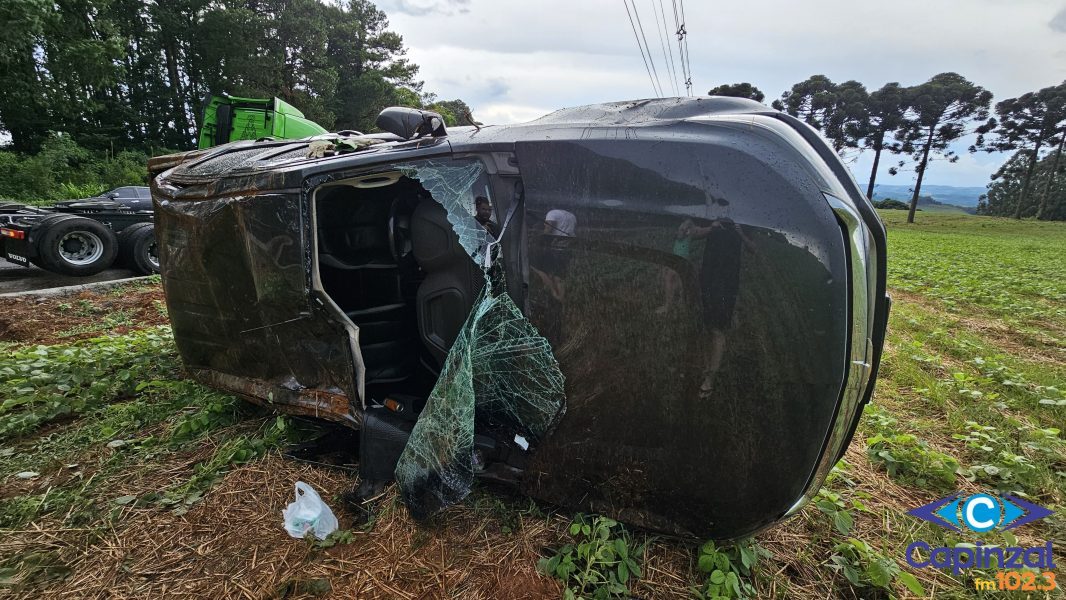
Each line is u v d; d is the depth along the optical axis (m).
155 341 4.14
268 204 2.24
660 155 1.76
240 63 28.11
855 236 1.66
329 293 2.60
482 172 2.07
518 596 1.86
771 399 1.66
